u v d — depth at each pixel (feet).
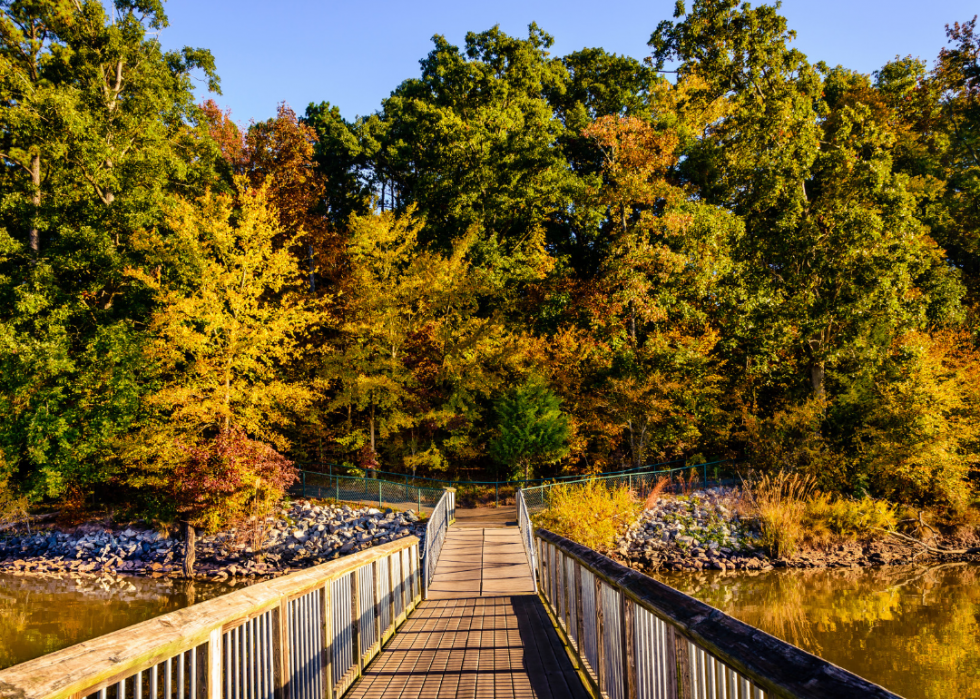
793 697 5.85
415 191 146.51
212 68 107.45
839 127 104.99
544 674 20.29
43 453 82.74
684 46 113.70
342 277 119.75
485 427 113.09
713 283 101.86
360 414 111.96
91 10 96.12
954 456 85.40
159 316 81.15
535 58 161.68
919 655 42.47
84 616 53.93
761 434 96.17
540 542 40.14
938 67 131.03
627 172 112.16
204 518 73.41
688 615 9.50
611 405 102.58
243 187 85.35
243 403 83.20
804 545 77.51
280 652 14.08
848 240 95.76
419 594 38.65
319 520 83.76
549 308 117.29
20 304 83.56
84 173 93.66
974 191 118.62
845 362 97.50
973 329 104.17
